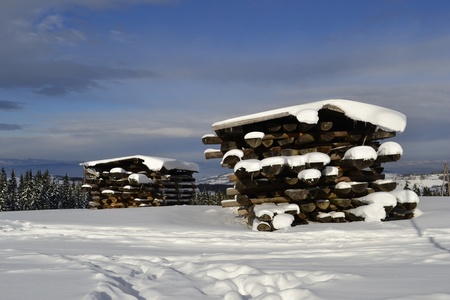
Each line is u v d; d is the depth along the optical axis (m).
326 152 10.45
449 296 2.98
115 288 3.69
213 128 10.75
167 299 3.48
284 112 9.94
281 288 3.79
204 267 4.81
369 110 9.72
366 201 9.94
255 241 7.57
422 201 12.66
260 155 10.80
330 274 3.99
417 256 4.99
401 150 10.30
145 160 18.64
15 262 5.23
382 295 3.18
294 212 9.95
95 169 20.80
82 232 9.31
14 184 53.41
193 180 20.42
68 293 3.51
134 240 8.02
